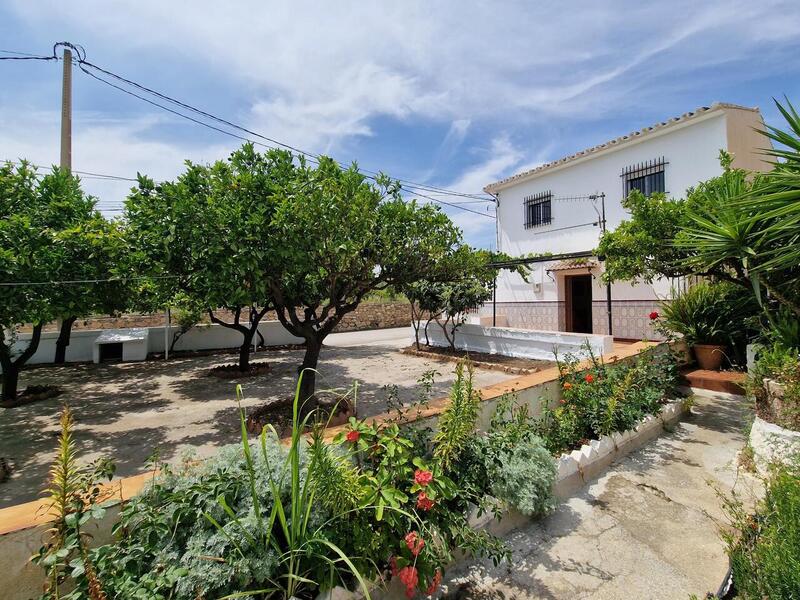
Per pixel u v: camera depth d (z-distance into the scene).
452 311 10.38
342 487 1.84
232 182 4.18
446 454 2.52
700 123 8.91
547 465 2.85
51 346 10.66
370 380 7.86
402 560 1.95
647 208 4.92
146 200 4.08
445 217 5.48
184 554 1.59
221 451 2.12
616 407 4.04
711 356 6.25
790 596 1.52
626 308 10.23
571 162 11.44
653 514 2.96
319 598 1.74
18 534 1.57
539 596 2.16
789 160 3.41
